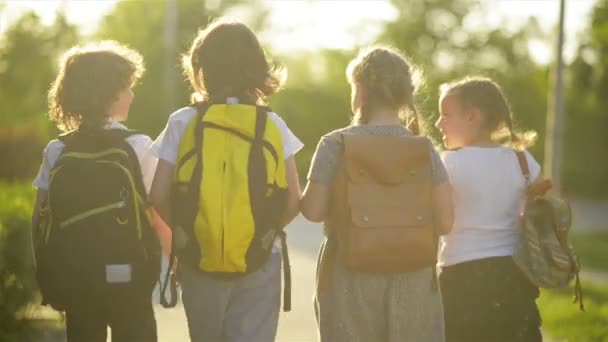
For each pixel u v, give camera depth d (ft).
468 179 24.76
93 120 23.80
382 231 22.35
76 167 23.32
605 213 181.88
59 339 40.27
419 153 22.74
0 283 38.17
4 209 41.09
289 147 22.95
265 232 22.50
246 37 23.09
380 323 23.00
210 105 22.76
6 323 39.27
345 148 22.54
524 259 24.48
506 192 24.89
